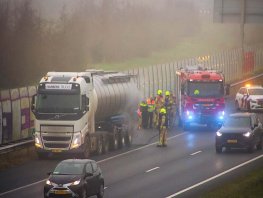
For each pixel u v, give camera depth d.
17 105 91.31
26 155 86.00
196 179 69.38
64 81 84.31
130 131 98.31
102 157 86.69
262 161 81.06
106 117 93.19
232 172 73.38
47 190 56.72
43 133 83.44
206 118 113.75
